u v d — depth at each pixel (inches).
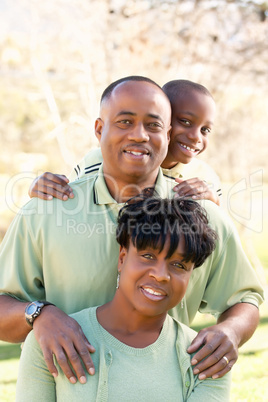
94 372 82.0
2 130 663.1
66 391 82.1
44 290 104.1
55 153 656.4
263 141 401.7
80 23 326.3
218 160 401.7
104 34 312.8
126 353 84.0
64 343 82.9
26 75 573.6
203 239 86.0
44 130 633.6
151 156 97.0
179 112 128.9
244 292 105.4
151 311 83.4
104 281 98.0
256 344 232.5
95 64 331.9
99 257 97.8
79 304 98.6
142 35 306.8
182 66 305.0
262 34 306.5
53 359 83.4
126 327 86.3
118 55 314.5
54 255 97.9
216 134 388.8
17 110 644.1
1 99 627.8
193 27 299.1
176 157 131.4
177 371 85.2
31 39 416.8
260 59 309.6
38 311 88.4
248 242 343.9
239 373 190.9
